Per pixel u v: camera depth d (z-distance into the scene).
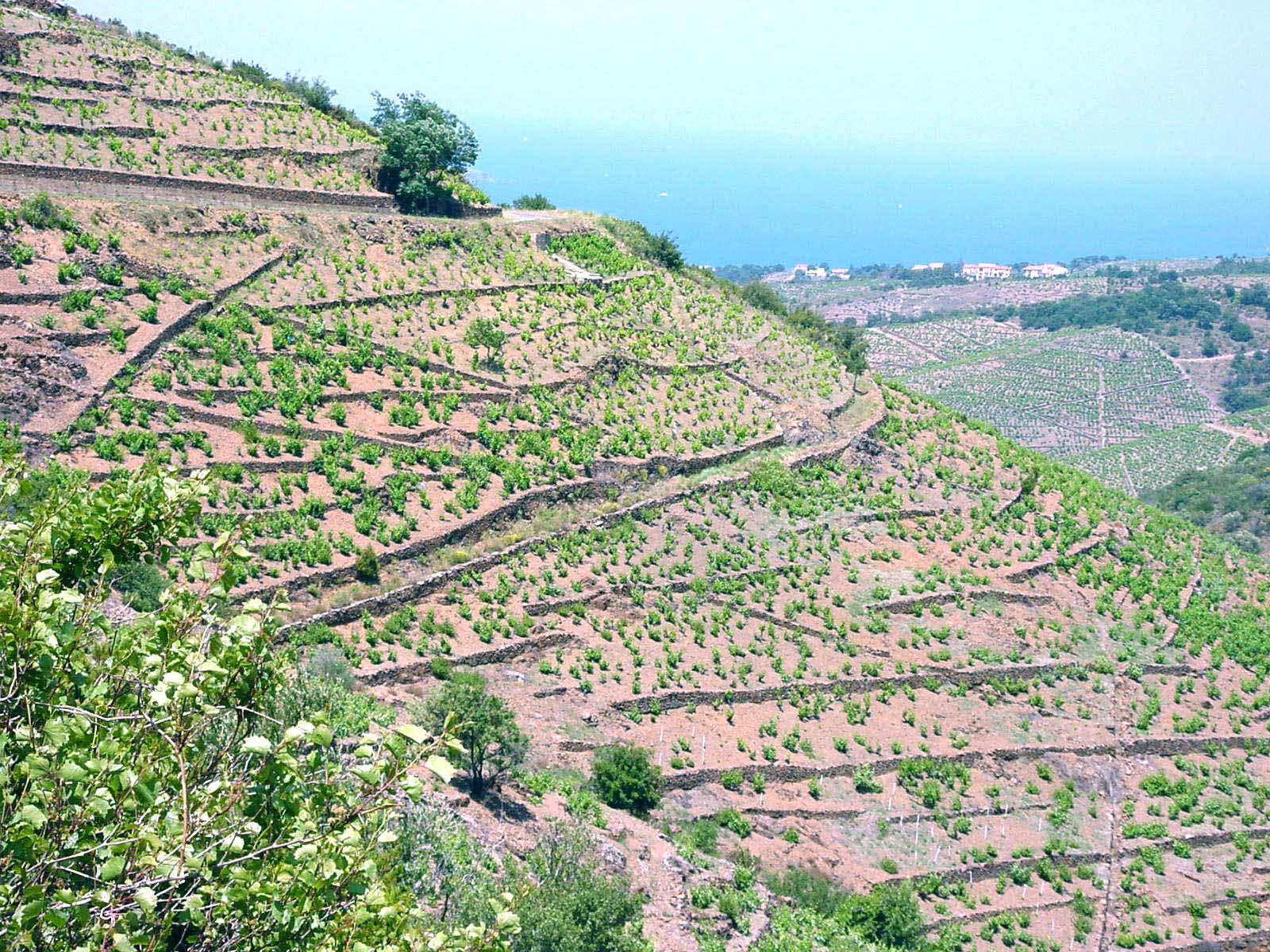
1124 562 94.81
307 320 79.31
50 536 17.88
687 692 65.19
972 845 62.75
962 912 58.25
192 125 93.75
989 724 72.06
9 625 15.00
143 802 13.87
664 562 75.00
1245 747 77.56
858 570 81.44
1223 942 61.16
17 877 13.66
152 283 73.62
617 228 117.25
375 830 16.23
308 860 14.87
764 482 85.19
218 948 14.77
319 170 96.75
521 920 32.88
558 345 89.62
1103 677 79.12
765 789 61.56
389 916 15.65
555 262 102.25
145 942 13.54
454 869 34.81
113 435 61.47
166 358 69.31
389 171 101.12
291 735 14.98
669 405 89.06
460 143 102.31
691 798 59.00
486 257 97.38
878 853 60.09
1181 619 88.81
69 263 71.06
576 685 63.09
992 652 77.44
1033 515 96.06
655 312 100.62
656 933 42.53
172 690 15.10
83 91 90.12
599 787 54.88
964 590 82.12
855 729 68.00
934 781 65.56
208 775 16.59
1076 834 66.06
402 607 62.81
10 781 14.23
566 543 72.56
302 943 15.04
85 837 14.41
